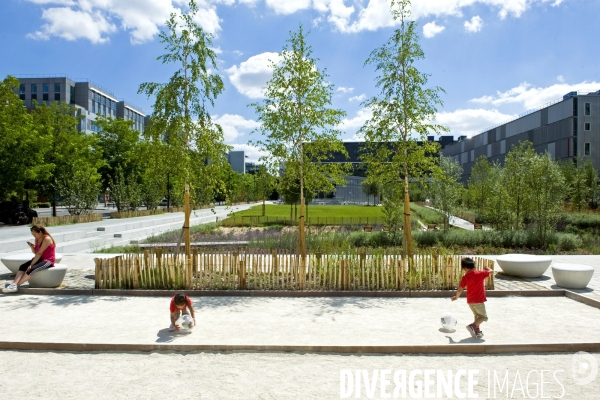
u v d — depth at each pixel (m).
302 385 5.66
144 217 39.12
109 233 25.25
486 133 83.62
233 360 6.54
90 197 33.09
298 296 10.83
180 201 51.69
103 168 45.25
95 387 5.62
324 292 10.86
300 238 13.50
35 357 6.73
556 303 10.09
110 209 62.03
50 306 9.72
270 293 10.87
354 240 22.03
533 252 20.34
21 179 30.94
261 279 11.34
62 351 6.98
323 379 5.86
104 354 6.83
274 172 14.01
